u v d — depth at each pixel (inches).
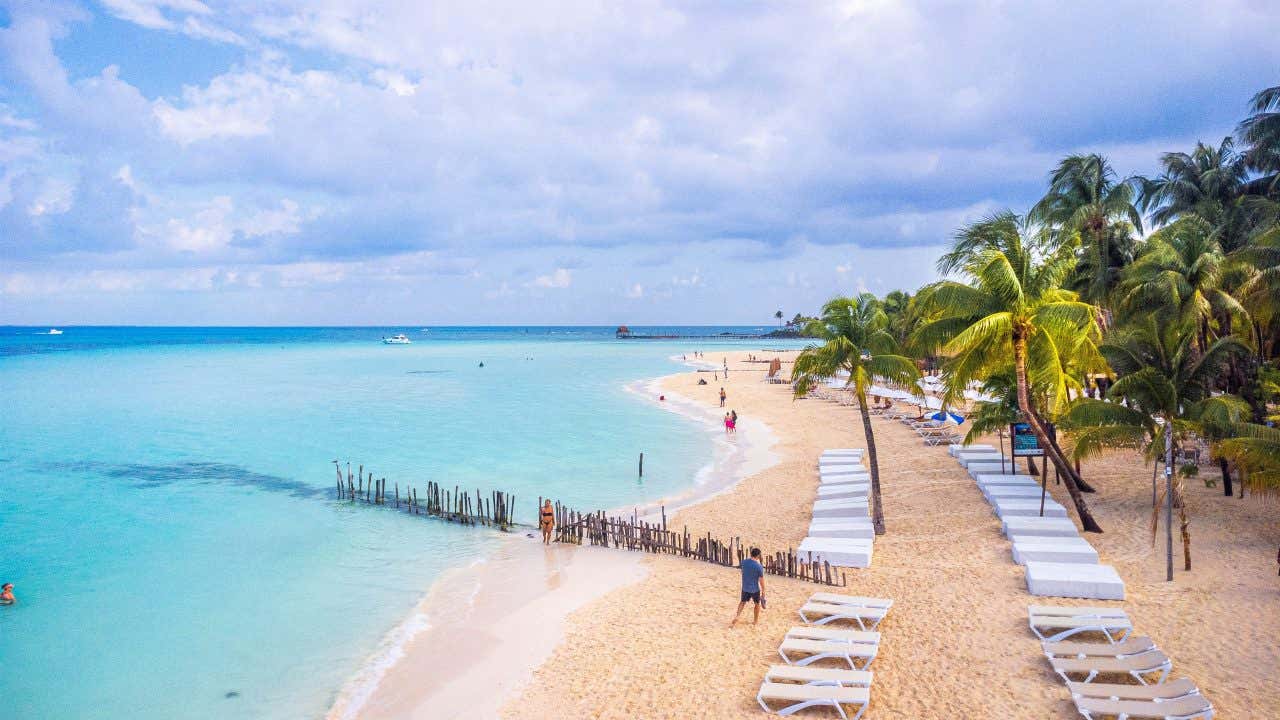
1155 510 807.1
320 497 1316.4
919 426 1820.9
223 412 2474.2
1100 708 466.0
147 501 1290.6
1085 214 1552.7
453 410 2513.5
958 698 518.6
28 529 1117.7
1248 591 669.9
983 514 991.6
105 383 3599.9
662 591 801.6
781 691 521.7
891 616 674.8
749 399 2763.3
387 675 636.7
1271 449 722.8
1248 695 495.2
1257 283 1115.3
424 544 1026.7
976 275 883.4
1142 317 1223.5
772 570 828.0
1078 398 994.1
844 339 929.5
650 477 1444.4
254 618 770.8
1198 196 1643.7
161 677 643.5
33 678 644.1
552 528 1031.0
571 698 569.9
